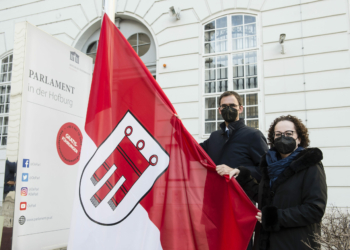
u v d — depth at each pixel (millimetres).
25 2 9156
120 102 2182
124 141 2129
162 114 2248
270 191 2066
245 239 2086
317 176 1943
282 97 6340
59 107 2768
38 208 2490
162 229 2059
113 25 2287
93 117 2104
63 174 2756
